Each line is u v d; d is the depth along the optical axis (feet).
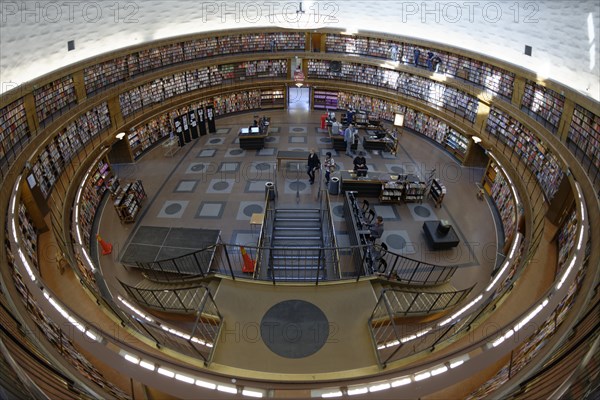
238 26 63.57
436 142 58.13
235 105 69.31
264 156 54.70
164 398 17.63
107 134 45.75
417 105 58.85
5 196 25.46
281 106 73.26
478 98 47.52
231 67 65.98
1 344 11.09
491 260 35.04
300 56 66.74
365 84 66.80
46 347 14.34
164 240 35.73
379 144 56.85
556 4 31.01
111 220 40.14
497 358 15.75
